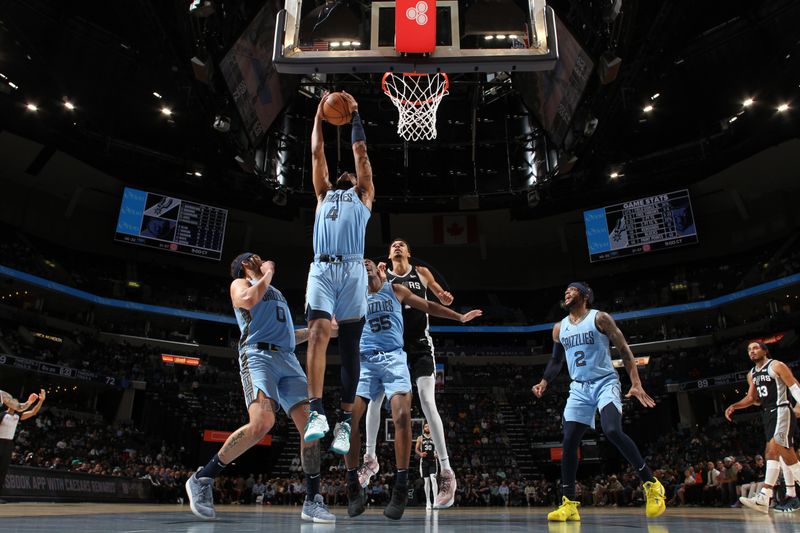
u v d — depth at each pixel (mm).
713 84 25922
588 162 29375
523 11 7383
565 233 38281
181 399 28859
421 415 26344
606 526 3604
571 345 4922
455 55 7117
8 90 24203
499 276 40406
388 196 31281
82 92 25594
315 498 3689
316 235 3809
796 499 7258
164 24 17391
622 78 19109
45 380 26969
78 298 31422
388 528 3076
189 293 36844
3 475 7926
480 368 36281
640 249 32688
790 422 7137
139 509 7461
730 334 32125
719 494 16594
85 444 22734
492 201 31672
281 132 26562
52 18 22000
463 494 22281
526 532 2859
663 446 26484
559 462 27250
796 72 24188
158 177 31375
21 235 31781
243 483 23062
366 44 7418
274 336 4129
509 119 28578
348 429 3541
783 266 30578
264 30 16062
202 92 18812
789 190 32656
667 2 17000
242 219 36938
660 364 31625
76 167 30844
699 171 31094
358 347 3689
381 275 4801
